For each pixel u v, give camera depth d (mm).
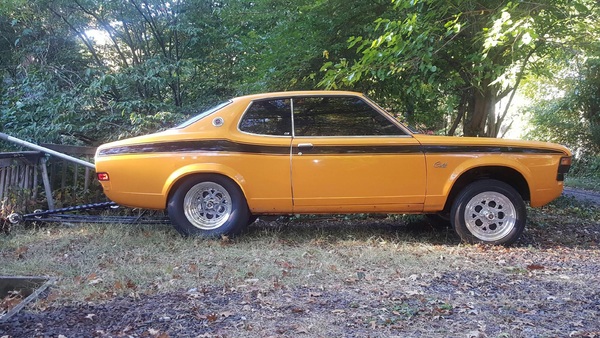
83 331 3145
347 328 3197
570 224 6934
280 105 5379
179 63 9500
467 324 3260
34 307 3523
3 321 3283
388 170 5184
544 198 5348
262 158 5195
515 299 3738
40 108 8539
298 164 5176
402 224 6559
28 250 4988
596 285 4070
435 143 5215
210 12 10109
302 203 5234
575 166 19406
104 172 5258
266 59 8516
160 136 5254
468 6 6859
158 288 3914
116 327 3205
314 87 8531
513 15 6371
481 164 5199
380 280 4164
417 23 6379
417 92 7301
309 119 5336
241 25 9742
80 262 4566
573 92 19219
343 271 4371
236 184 5281
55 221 5895
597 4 6734
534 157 5293
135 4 9594
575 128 19766
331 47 8055
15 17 10070
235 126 5273
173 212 5293
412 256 4848
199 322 3287
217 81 10539
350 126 5312
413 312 3441
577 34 7344
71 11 10172
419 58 6465
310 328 3182
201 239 5262
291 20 8164
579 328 3209
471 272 4387
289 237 5688
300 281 4094
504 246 5312
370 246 5266
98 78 9422
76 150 6871
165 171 5195
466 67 7758
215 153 5191
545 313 3469
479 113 8820
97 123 8898
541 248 5363
